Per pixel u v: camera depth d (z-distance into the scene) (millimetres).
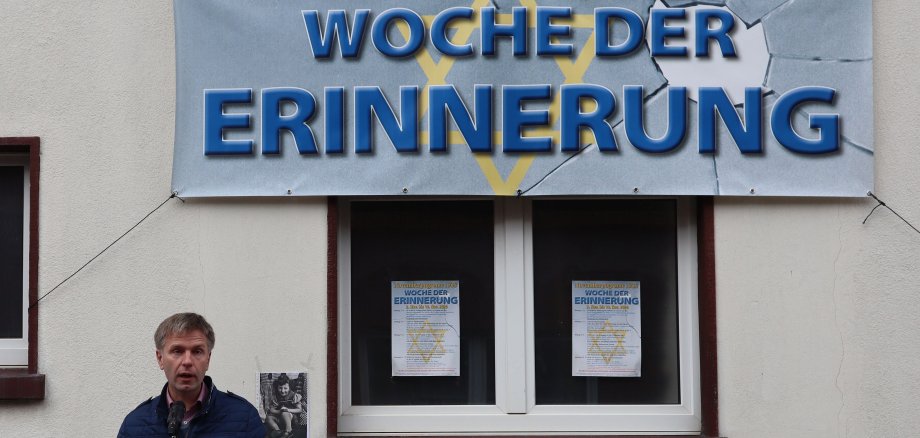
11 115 4750
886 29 4730
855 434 4625
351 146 4688
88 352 4680
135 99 4754
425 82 4691
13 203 4934
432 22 4699
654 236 4895
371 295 4895
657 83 4676
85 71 4766
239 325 4680
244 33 4719
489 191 4660
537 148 4656
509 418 4824
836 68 4691
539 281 4898
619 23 4699
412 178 4672
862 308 4664
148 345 4684
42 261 4711
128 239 4715
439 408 4848
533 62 4684
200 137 4707
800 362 4648
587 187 4664
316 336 4676
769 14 4699
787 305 4668
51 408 4660
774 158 4676
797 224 4695
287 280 4699
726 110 4676
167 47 4770
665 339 4867
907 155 4703
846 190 4676
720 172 4660
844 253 4684
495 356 4863
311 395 4656
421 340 4879
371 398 4867
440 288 4895
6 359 4863
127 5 4777
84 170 4734
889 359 4648
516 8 4688
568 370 4867
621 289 4887
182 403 3367
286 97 4695
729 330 4664
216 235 4711
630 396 4852
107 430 4660
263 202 4719
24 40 4773
